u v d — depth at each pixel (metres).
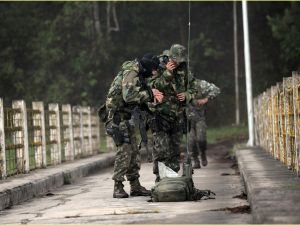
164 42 104.81
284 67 100.12
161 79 21.19
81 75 94.56
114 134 21.25
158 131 21.44
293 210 13.85
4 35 97.12
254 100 49.22
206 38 105.19
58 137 35.19
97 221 16.50
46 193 25.50
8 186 22.83
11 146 27.69
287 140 24.28
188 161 20.52
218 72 104.38
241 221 15.23
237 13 105.69
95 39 95.31
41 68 95.81
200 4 105.12
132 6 101.75
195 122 33.19
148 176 30.25
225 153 50.06
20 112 29.12
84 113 42.91
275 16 101.31
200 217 16.12
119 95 20.98
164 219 16.16
